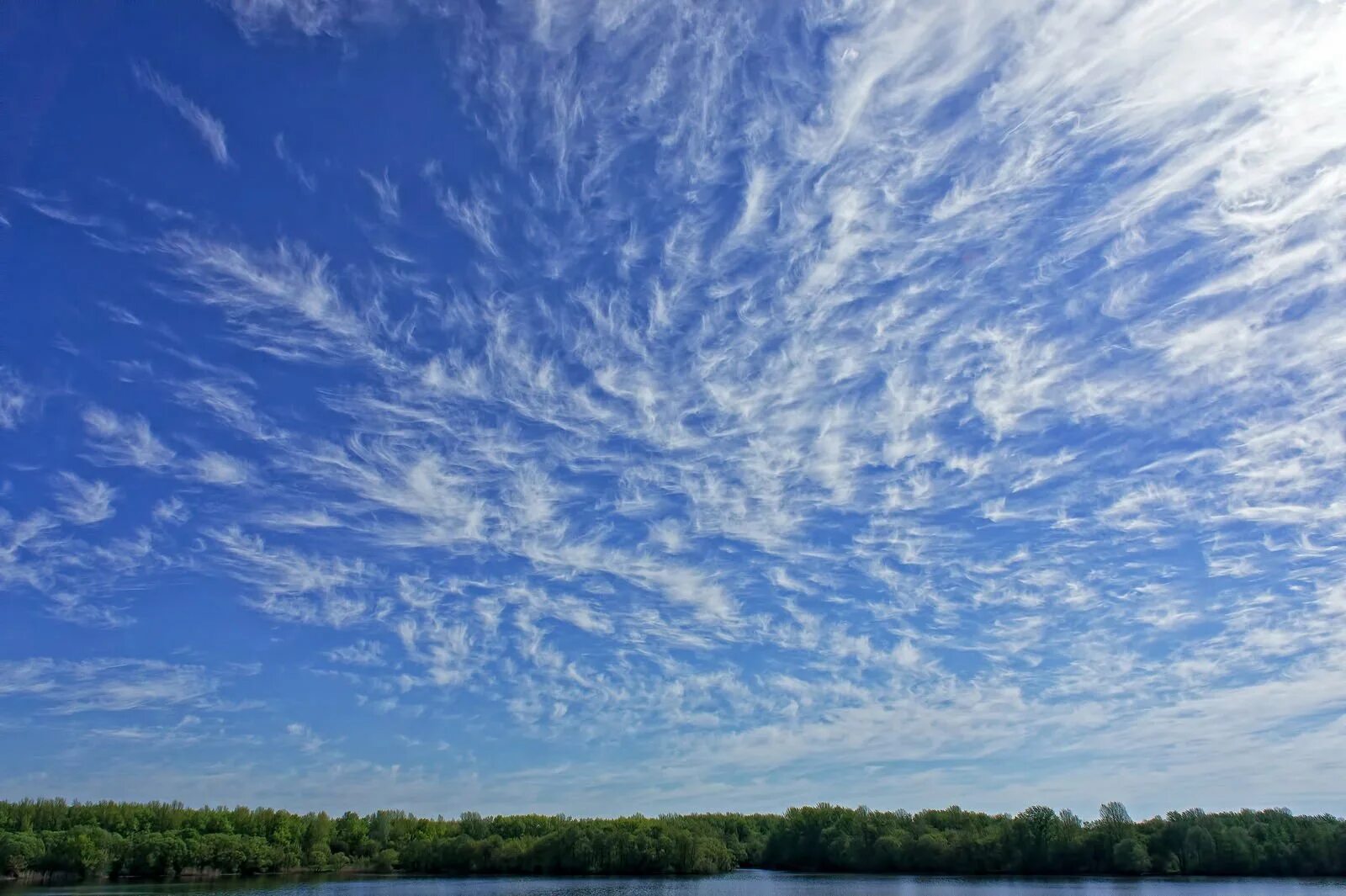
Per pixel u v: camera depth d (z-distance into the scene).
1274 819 190.50
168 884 186.25
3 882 183.12
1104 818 191.00
